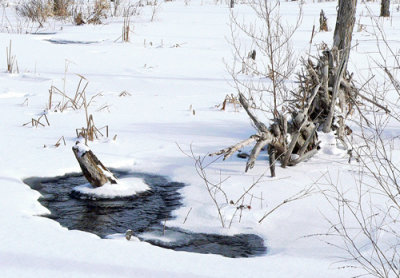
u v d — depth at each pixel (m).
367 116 8.24
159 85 11.11
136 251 3.88
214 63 13.87
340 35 7.90
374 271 3.68
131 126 7.83
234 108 9.25
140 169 6.05
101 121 8.07
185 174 5.86
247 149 6.72
